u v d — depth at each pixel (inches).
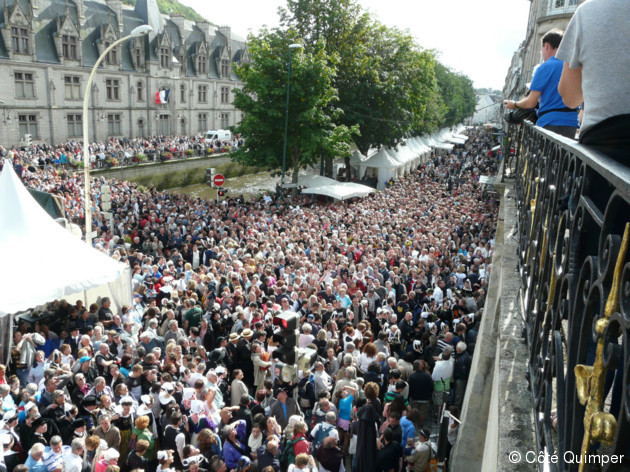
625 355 49.7
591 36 68.2
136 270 588.1
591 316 65.7
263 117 1247.5
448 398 385.4
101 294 525.7
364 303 494.3
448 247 718.5
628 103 65.7
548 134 120.0
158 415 321.7
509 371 126.0
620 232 72.7
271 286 565.0
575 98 78.0
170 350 371.6
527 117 231.9
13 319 452.4
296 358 335.6
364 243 720.3
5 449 263.6
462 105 3553.2
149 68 2320.4
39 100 1905.8
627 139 65.7
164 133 2464.3
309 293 518.9
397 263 649.0
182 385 332.5
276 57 1227.9
